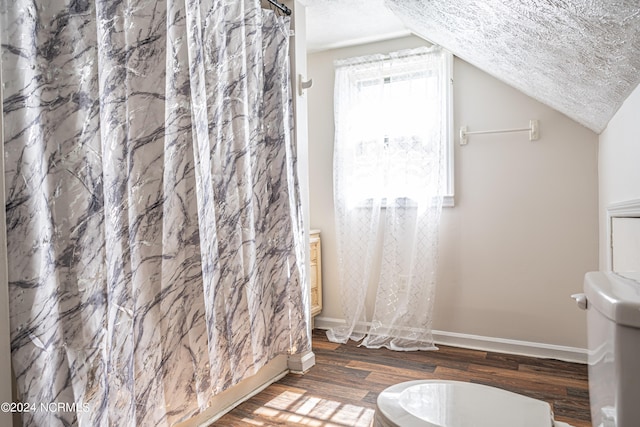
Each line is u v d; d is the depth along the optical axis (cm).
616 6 87
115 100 141
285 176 232
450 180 300
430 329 295
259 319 215
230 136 197
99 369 125
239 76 200
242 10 202
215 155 185
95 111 126
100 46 135
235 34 199
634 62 115
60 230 122
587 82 160
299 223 248
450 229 301
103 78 137
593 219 262
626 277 87
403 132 306
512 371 251
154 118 152
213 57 185
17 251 112
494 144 288
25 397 111
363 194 321
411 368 258
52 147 122
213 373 178
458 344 298
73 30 123
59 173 122
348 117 324
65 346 120
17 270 112
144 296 152
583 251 265
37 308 113
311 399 217
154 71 152
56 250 121
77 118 123
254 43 215
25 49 113
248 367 203
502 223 286
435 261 294
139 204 150
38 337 113
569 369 253
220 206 187
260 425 191
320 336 326
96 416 124
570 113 245
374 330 308
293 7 252
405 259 306
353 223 324
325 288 347
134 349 148
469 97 295
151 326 154
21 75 112
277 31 234
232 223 194
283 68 235
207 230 175
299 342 244
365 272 319
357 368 259
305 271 257
